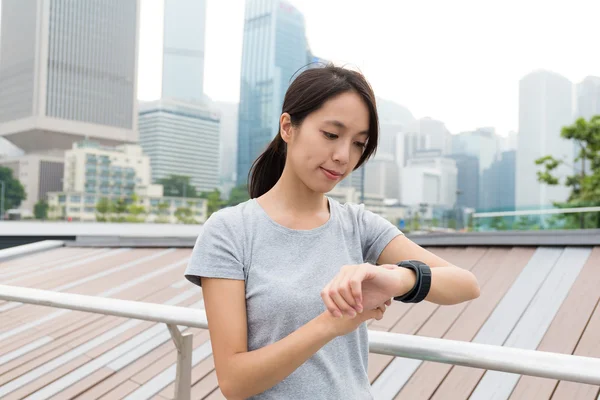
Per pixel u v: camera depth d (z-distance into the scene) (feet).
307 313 2.58
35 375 10.37
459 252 16.58
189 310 3.92
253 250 2.68
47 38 357.61
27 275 19.04
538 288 12.87
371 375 9.57
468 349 2.88
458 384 9.02
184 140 433.89
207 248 2.61
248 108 497.87
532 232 15.72
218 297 2.56
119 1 390.21
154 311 4.00
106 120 386.52
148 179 339.57
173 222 312.29
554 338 10.55
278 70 486.38
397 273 2.37
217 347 2.53
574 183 73.82
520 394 8.53
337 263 2.75
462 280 2.62
